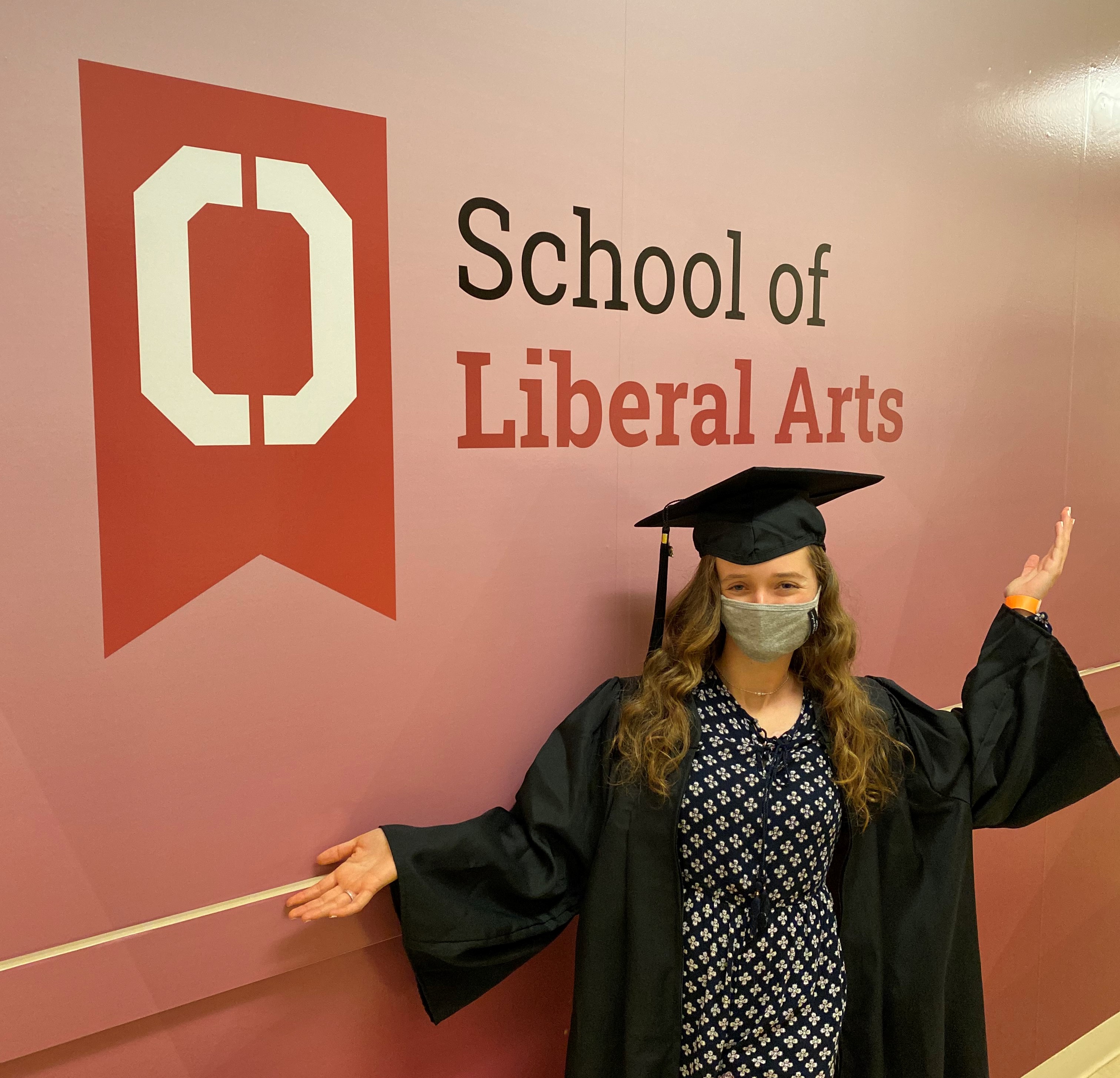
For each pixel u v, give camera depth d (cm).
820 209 166
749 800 125
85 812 105
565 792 130
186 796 112
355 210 117
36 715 101
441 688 132
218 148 106
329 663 122
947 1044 154
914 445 188
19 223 95
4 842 101
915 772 144
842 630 135
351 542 121
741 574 128
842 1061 143
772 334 163
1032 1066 234
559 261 136
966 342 194
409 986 136
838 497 176
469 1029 143
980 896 214
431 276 124
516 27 128
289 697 119
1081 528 224
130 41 100
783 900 128
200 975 114
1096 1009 249
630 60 140
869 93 171
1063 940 236
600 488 145
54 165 97
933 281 186
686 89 146
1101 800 240
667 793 125
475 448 131
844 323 173
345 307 117
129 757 108
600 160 138
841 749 133
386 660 127
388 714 128
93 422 102
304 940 122
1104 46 211
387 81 118
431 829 123
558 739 135
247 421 112
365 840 121
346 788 125
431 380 126
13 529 98
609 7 136
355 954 130
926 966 142
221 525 111
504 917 125
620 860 127
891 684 155
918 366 186
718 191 152
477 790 138
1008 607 160
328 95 113
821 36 162
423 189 122
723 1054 125
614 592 149
